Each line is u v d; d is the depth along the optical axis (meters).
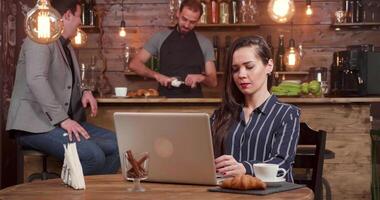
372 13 6.82
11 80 5.50
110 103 4.55
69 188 2.21
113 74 7.22
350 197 4.51
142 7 7.22
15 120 3.92
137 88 7.18
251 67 2.50
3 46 5.29
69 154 2.21
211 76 5.67
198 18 5.59
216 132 2.59
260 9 7.11
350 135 4.50
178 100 4.50
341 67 5.26
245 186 2.04
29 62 3.82
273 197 1.94
